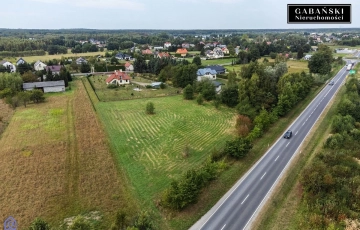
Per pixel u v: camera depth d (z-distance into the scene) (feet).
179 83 309.01
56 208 105.19
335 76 330.95
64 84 302.86
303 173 115.14
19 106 242.78
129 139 169.37
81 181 123.03
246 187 117.39
